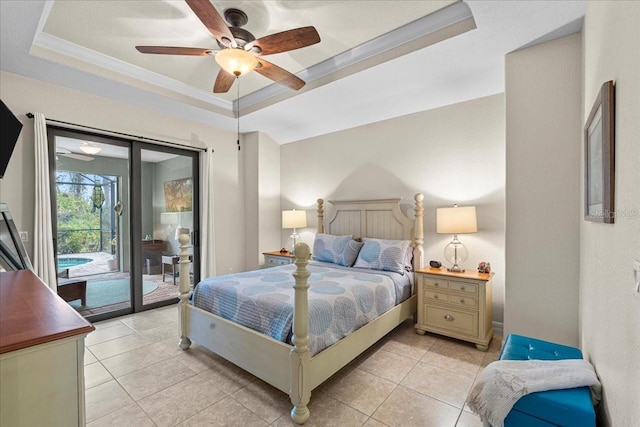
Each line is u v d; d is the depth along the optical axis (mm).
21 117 2797
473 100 3232
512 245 2344
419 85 2980
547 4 1820
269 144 4879
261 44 2031
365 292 2518
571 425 1156
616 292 1091
